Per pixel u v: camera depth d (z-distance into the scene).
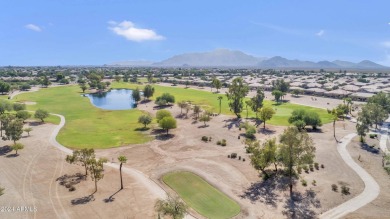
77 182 65.31
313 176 67.44
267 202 56.91
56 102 177.50
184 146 92.44
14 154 82.94
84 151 69.62
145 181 66.25
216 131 109.31
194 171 70.88
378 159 77.44
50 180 66.19
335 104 163.38
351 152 82.75
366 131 93.62
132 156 83.62
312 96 196.12
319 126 113.50
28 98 187.25
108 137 102.81
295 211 53.59
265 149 67.50
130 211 52.97
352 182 64.12
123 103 186.50
